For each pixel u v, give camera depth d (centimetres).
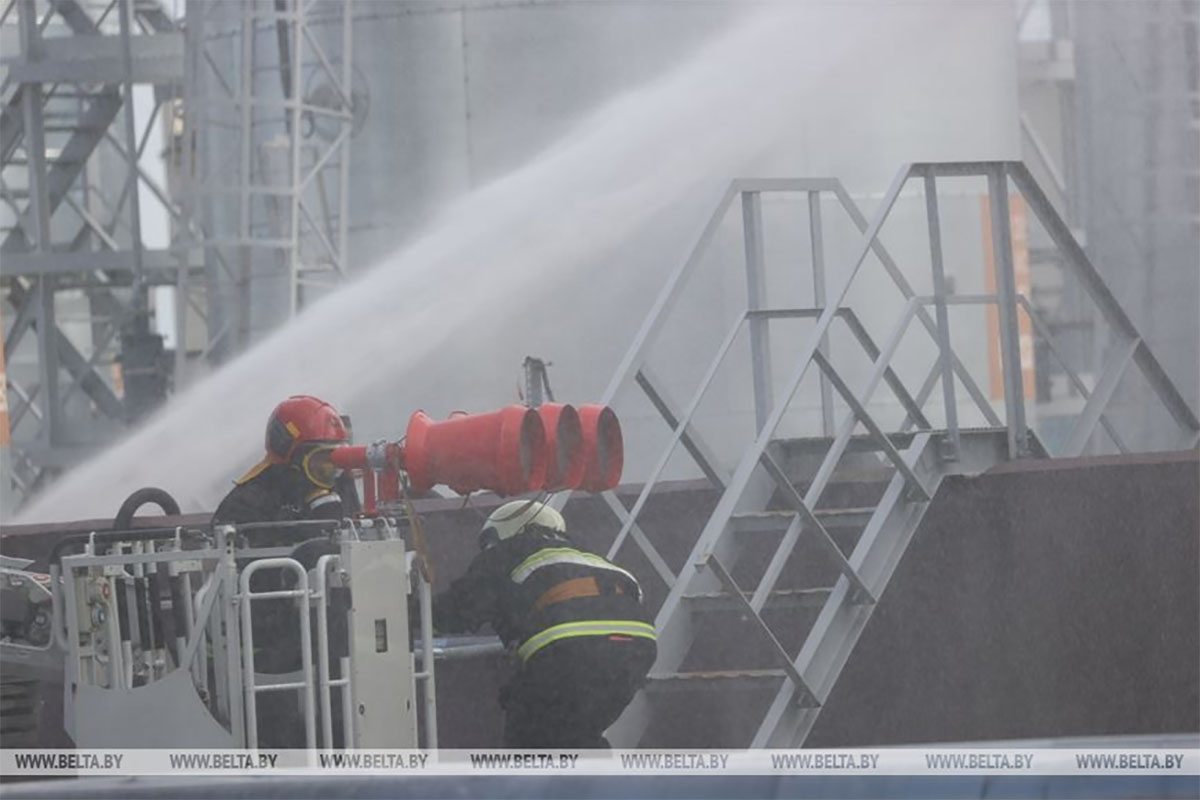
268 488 2012
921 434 2520
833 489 2644
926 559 2562
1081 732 2486
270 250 5416
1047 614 2502
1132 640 2466
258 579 1919
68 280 6956
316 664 1903
